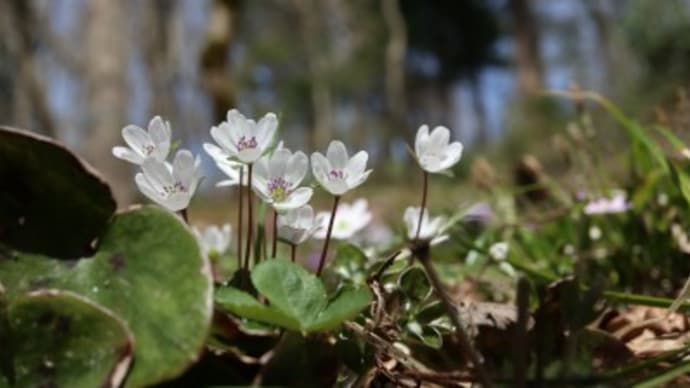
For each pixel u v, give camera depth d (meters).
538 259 0.55
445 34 7.08
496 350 0.31
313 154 0.28
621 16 2.66
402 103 5.66
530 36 6.27
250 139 0.28
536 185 0.62
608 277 0.48
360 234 0.60
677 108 0.55
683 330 0.36
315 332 0.25
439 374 0.28
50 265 0.26
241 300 0.25
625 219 0.51
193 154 0.28
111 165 2.25
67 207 0.26
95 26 2.49
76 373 0.23
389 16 5.40
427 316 0.32
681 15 2.40
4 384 0.23
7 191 0.26
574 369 0.25
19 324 0.24
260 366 0.25
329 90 7.59
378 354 0.29
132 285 0.25
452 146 0.31
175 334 0.24
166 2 5.63
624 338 0.35
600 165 0.58
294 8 7.08
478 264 0.51
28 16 4.48
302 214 0.29
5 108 5.21
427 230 0.35
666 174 0.48
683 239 0.49
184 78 5.74
